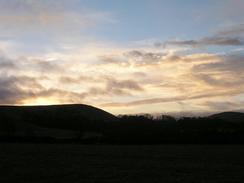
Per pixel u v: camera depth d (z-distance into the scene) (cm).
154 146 7375
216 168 3559
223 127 10488
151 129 10338
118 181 2720
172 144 8225
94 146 7169
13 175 2970
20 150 5712
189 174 3130
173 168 3538
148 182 2697
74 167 3550
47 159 4325
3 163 3806
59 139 8862
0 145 6994
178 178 2891
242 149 6431
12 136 8944
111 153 5388
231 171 3344
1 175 2967
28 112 14400
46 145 7181
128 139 9025
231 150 6169
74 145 7438
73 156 4803
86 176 2959
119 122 11950
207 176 3016
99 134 10706
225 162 4184
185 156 4978
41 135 10300
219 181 2752
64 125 12538
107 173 3138
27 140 8425
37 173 3086
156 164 3916
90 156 4862
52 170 3291
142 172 3219
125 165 3788
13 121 12306
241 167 3666
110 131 10794
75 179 2800
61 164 3806
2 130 10750
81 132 10956
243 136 9025
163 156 4944
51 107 15888
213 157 4841
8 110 14412
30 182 2656
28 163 3853
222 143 8381
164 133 9756
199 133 9650
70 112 14925
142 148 6675
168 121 11594
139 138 9144
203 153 5494
